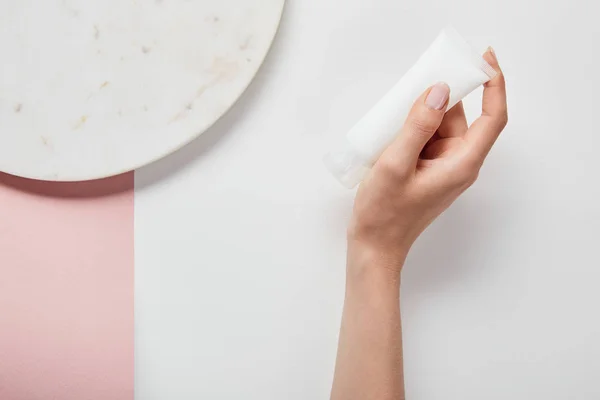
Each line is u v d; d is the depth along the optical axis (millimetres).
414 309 697
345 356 605
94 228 674
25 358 682
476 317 698
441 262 693
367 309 589
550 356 702
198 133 637
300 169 677
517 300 696
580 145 681
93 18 620
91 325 682
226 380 702
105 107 636
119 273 681
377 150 553
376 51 660
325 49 660
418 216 554
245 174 678
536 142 681
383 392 583
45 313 678
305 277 692
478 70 515
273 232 686
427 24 659
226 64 627
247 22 620
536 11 663
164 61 628
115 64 629
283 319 697
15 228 668
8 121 633
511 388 704
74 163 643
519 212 688
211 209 682
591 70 672
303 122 670
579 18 665
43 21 619
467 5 659
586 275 694
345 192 681
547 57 670
